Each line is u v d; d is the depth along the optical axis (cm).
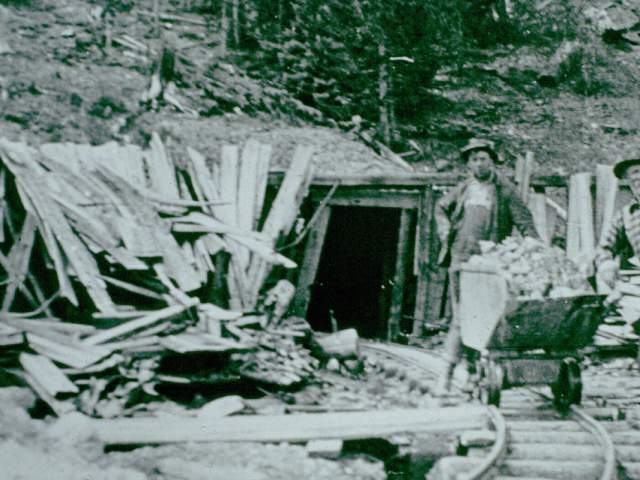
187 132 1037
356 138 1338
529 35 1941
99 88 1073
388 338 898
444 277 884
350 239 1170
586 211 889
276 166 1020
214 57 1384
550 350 518
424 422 488
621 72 1844
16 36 1191
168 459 414
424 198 879
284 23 1567
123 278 670
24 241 630
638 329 749
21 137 893
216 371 578
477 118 1612
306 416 494
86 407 484
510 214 595
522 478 404
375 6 1727
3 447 389
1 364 518
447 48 1827
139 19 1416
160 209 745
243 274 749
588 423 484
